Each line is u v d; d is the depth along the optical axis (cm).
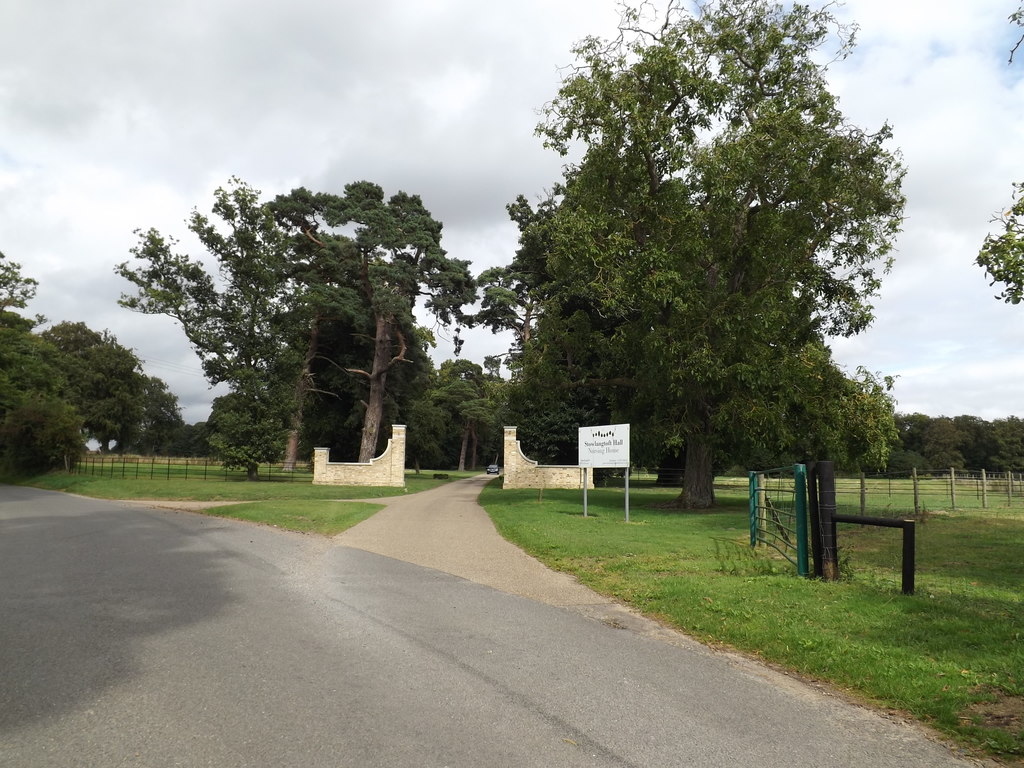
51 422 4156
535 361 2492
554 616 778
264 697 491
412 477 5938
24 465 4266
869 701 518
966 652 607
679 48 2091
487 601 848
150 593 852
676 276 1948
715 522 1792
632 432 2619
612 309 2184
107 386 7906
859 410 2105
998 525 1848
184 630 676
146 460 6212
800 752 418
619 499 2736
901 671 557
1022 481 3475
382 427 5153
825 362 2144
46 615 732
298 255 4744
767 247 2106
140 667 557
